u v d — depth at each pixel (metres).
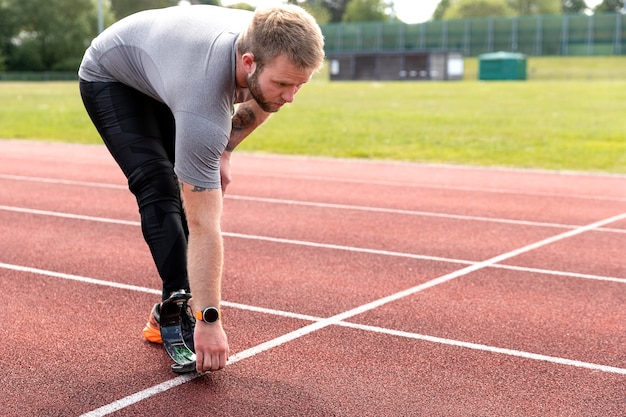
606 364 3.64
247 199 8.48
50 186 9.39
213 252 3.11
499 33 68.69
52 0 69.00
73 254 5.79
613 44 66.50
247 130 3.49
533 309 4.51
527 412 3.09
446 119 19.73
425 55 49.66
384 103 26.28
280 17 2.76
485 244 6.30
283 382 3.36
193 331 3.53
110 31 3.40
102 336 3.95
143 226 3.45
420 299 4.68
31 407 3.09
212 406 3.11
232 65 2.90
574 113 21.41
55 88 40.88
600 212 7.89
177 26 3.09
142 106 3.48
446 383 3.37
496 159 12.65
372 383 3.36
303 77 2.81
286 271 5.33
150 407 3.10
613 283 5.14
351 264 5.56
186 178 3.01
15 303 4.54
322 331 4.05
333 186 9.57
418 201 8.48
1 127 17.89
